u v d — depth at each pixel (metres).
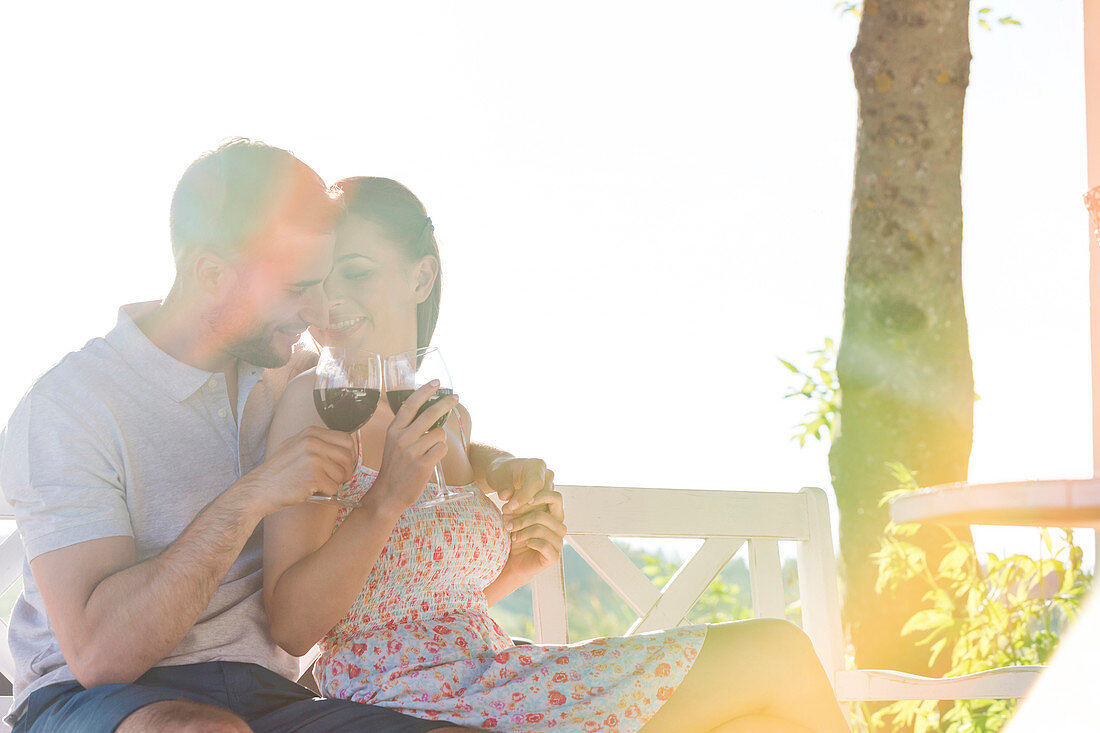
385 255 2.61
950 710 3.71
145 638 1.92
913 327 4.00
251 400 2.40
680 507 2.97
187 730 1.69
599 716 2.11
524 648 2.21
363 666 2.21
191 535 1.96
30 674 2.12
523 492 2.49
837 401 4.12
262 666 2.21
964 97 4.14
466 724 2.09
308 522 2.18
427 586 2.28
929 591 3.83
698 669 2.19
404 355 2.23
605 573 2.87
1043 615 3.67
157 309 2.32
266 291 2.22
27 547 2.02
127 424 2.15
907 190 4.05
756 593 3.03
